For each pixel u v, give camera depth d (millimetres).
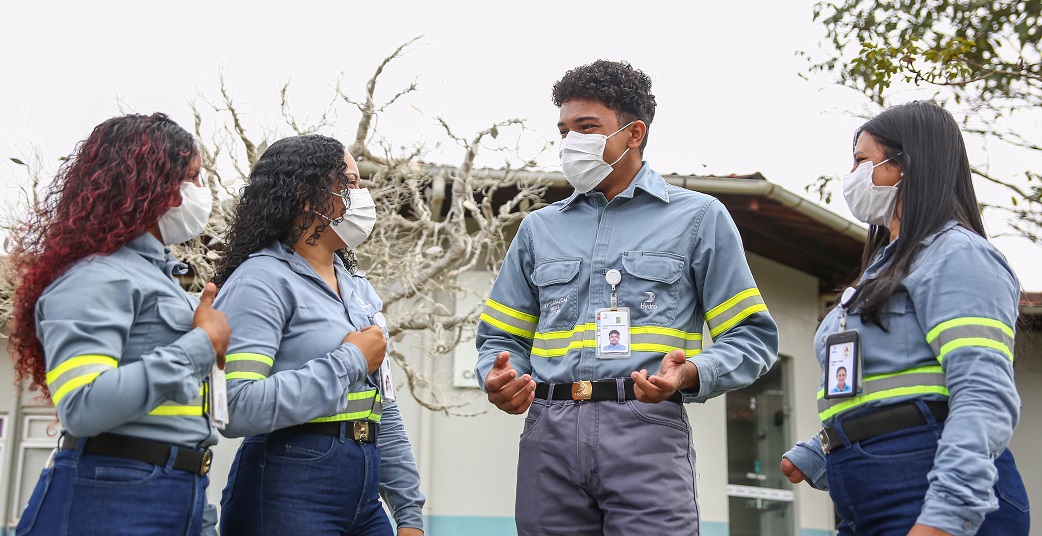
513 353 3705
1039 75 8203
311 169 3404
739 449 10562
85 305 2654
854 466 2867
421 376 8289
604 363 3385
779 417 11000
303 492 3158
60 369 2611
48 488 2678
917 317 2828
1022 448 11320
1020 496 2740
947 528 2549
